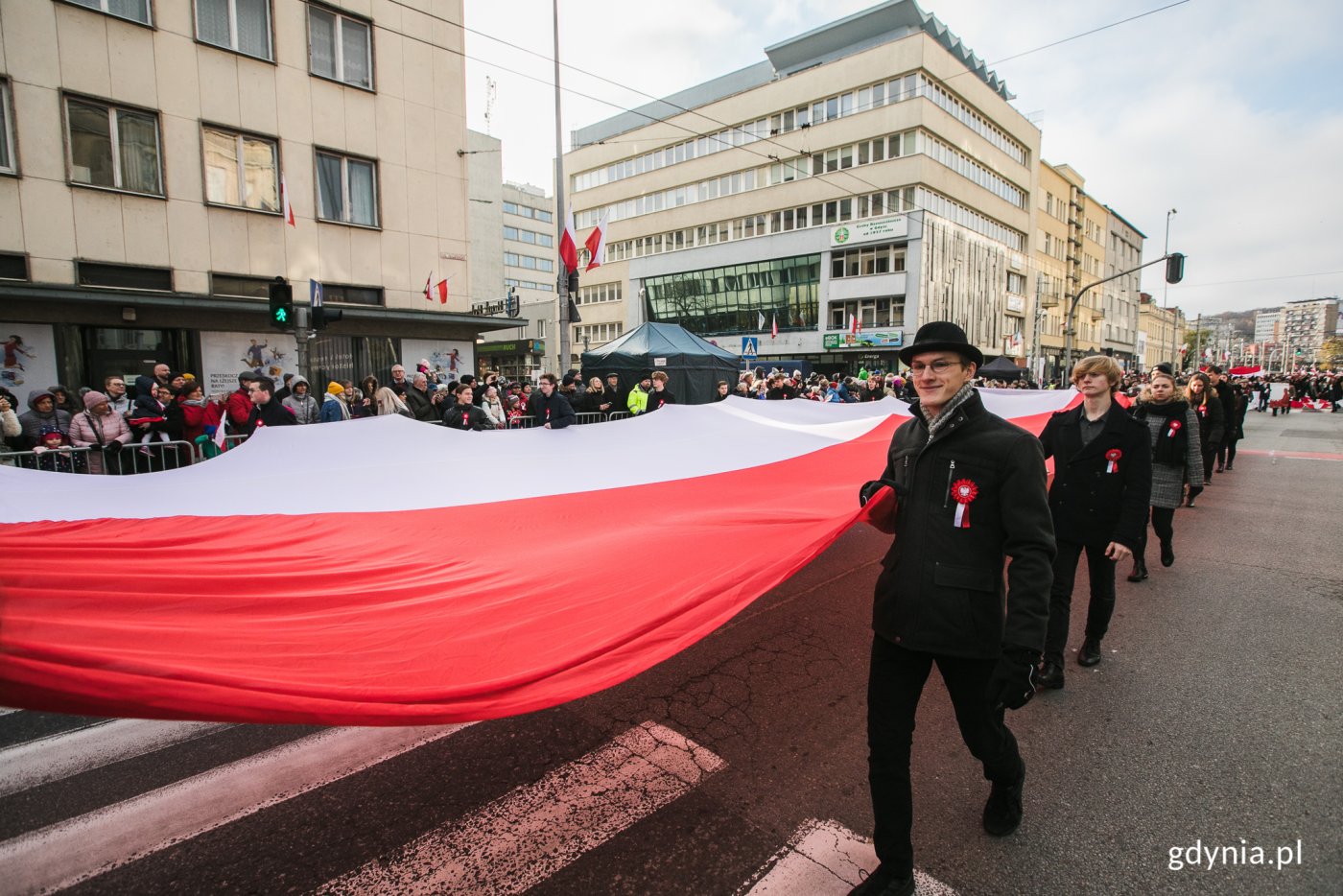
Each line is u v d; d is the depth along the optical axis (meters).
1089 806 2.69
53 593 2.01
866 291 34.62
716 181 40.66
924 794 2.76
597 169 47.59
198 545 3.16
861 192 34.53
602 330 48.16
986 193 38.69
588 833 2.52
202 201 12.88
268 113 13.61
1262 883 2.25
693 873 2.30
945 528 2.12
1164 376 5.73
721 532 3.06
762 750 3.10
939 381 2.16
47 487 3.70
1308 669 3.99
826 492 4.07
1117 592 5.47
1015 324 44.09
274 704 1.56
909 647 2.10
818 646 4.31
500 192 63.78
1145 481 3.64
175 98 12.46
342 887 2.22
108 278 11.91
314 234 14.38
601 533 3.53
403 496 4.32
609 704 3.56
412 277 16.00
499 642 2.15
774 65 41.44
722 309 41.41
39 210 11.16
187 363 12.85
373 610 2.35
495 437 5.48
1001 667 1.97
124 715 1.42
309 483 4.32
